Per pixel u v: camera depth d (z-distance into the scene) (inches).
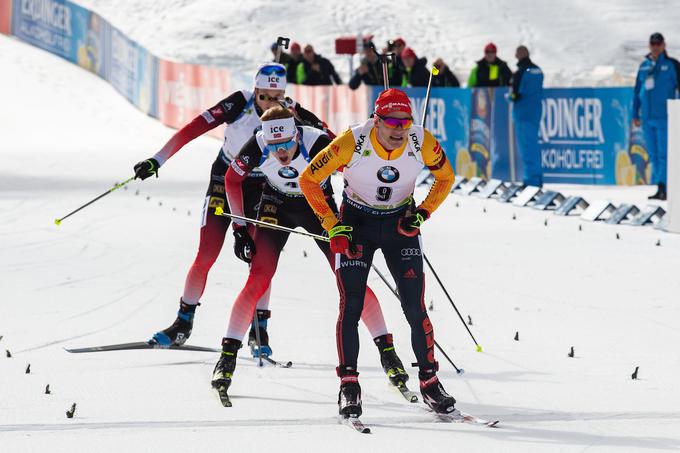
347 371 633.6
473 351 812.6
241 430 603.2
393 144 619.8
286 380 726.5
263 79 770.2
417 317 644.1
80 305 976.9
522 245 1362.0
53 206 1701.5
